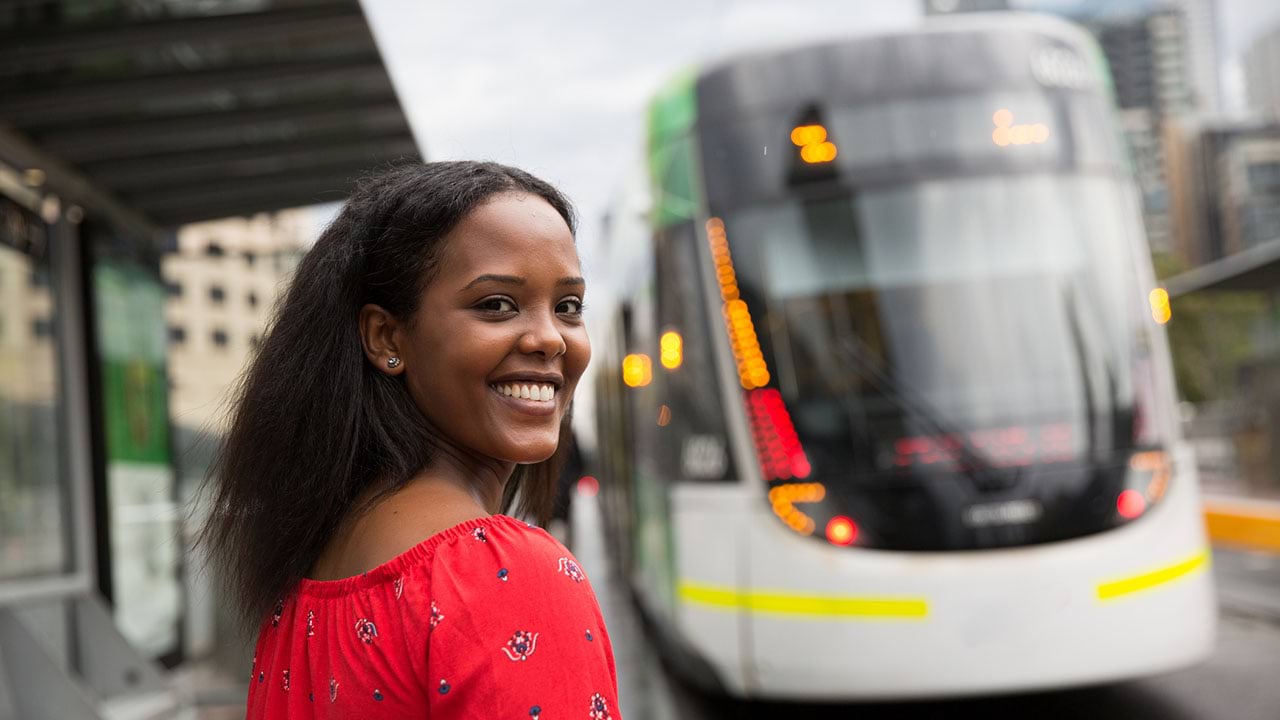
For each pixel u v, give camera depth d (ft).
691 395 19.63
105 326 21.76
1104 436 18.28
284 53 16.89
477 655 3.39
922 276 18.92
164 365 23.75
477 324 3.93
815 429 18.39
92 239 21.21
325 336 4.10
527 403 3.99
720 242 19.42
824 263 19.04
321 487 3.98
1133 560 17.62
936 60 19.77
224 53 16.90
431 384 3.99
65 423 20.42
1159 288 19.71
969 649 17.22
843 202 19.21
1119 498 17.95
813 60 19.77
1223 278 48.06
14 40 15.35
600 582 42.50
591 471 58.65
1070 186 19.48
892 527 17.79
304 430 4.05
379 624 3.60
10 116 17.46
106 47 15.43
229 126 18.80
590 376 45.68
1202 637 17.90
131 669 19.17
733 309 19.13
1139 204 20.01
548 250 4.02
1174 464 18.51
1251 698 20.70
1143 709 20.49
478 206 4.02
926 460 18.04
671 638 21.53
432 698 3.42
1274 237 342.64
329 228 4.32
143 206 22.58
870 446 18.20
